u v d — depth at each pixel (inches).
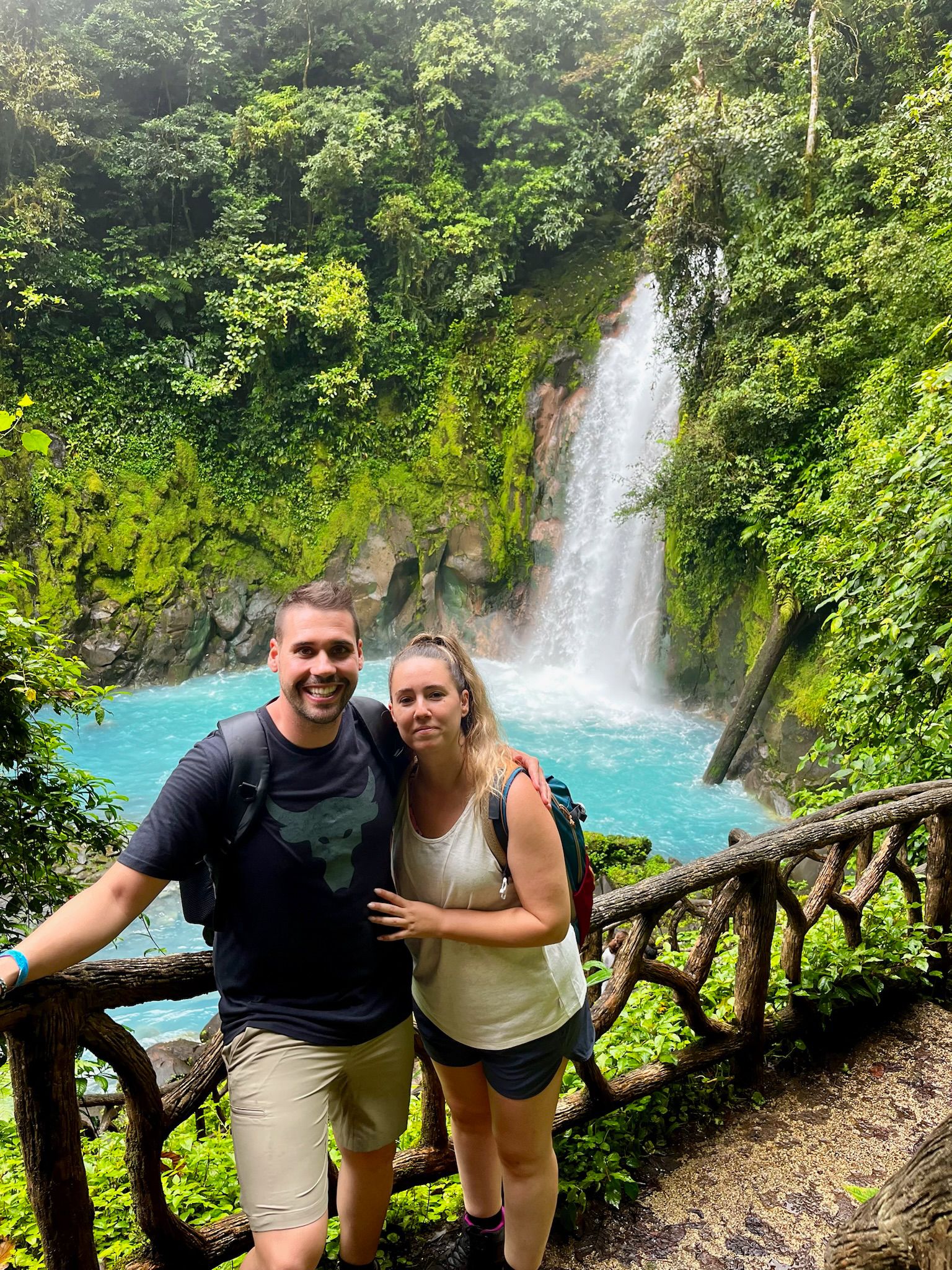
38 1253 82.7
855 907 146.1
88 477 711.1
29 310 720.3
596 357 774.5
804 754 477.4
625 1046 119.4
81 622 682.8
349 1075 69.1
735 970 123.1
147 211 796.6
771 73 615.5
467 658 70.7
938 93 470.9
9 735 185.2
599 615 722.8
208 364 776.9
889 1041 138.6
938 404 245.9
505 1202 80.3
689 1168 108.0
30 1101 61.9
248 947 65.0
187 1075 75.7
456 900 69.2
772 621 508.4
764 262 538.3
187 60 821.9
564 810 72.2
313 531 771.4
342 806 64.3
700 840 451.8
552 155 831.7
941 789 158.4
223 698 677.3
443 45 805.2
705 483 538.0
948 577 230.1
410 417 796.6
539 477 779.4
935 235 446.3
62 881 203.2
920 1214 48.4
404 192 809.5
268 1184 61.4
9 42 732.7
